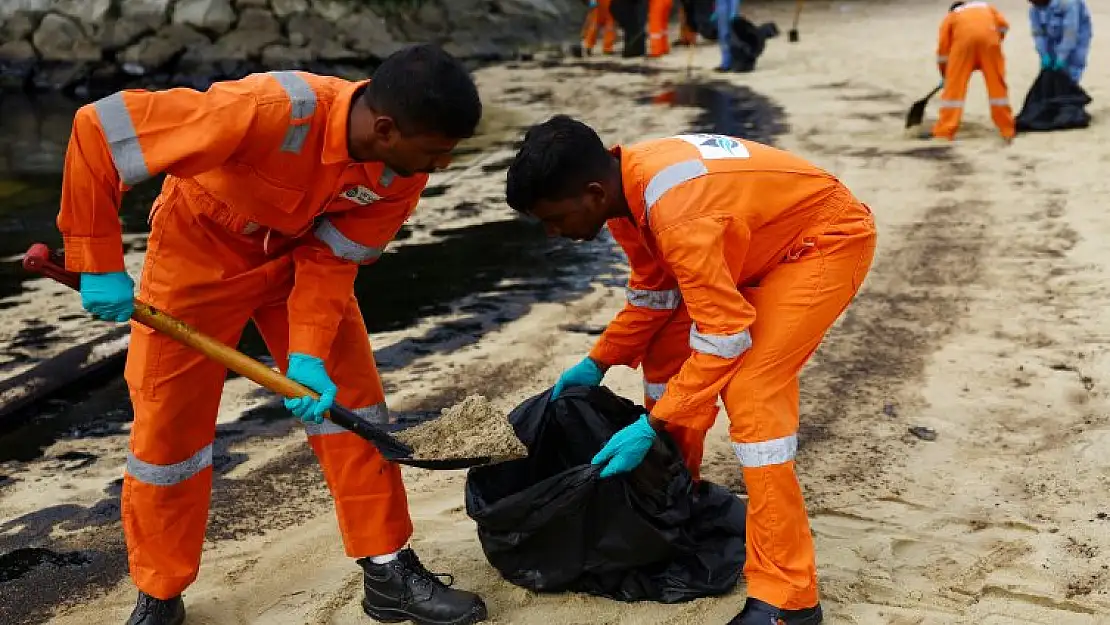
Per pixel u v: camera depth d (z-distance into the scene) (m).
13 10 17.47
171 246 2.98
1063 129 10.60
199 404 3.11
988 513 3.81
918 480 4.09
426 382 5.35
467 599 3.28
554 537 3.30
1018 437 4.41
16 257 8.17
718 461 4.36
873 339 5.62
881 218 7.96
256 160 2.79
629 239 3.30
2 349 6.10
